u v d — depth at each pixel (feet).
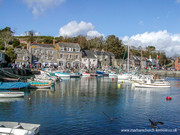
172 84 193.06
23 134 44.37
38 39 420.36
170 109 81.35
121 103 91.61
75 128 57.52
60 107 81.41
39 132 53.98
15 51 252.21
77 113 72.95
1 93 95.50
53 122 62.44
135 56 467.93
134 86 158.92
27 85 121.08
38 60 274.16
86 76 279.90
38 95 106.63
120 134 53.72
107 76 290.97
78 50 308.81
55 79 185.78
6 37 300.61
